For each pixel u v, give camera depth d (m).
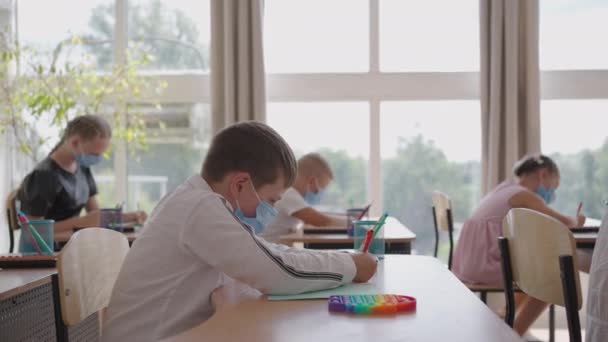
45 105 4.26
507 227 2.05
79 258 1.47
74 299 1.43
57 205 3.10
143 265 1.37
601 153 4.52
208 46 4.74
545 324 4.32
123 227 3.05
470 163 4.63
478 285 3.28
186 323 1.35
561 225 1.72
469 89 4.59
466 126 4.62
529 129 4.36
